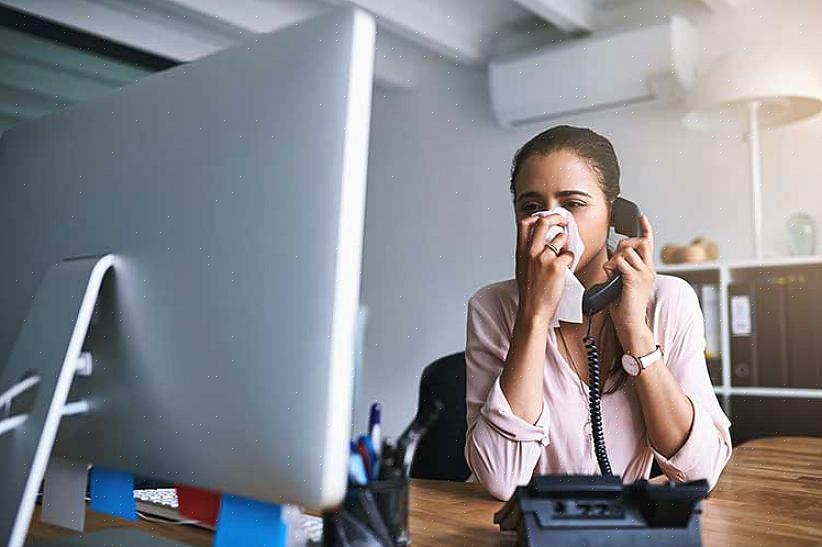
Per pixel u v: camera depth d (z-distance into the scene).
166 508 0.97
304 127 0.59
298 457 0.56
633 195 3.69
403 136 4.70
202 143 0.65
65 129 0.79
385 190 4.76
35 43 3.64
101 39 3.82
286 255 0.58
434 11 3.99
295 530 0.68
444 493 1.19
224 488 0.61
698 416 1.21
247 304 0.60
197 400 0.63
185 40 4.00
